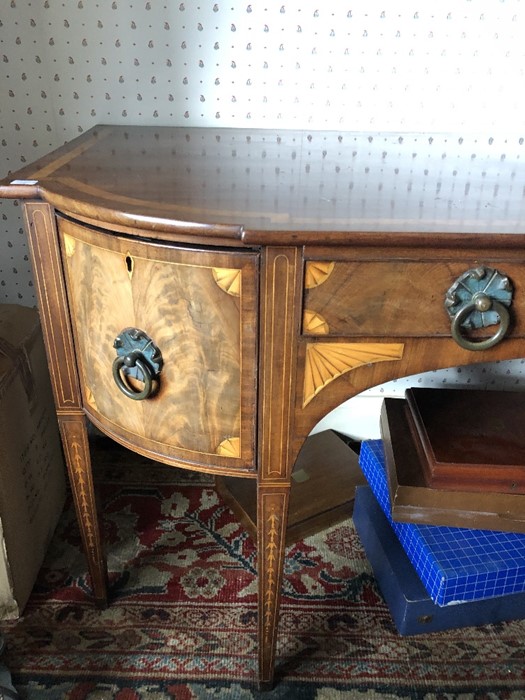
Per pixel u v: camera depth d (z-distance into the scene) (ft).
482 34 3.47
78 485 2.93
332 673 2.97
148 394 2.31
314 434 4.50
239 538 3.77
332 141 3.34
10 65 3.51
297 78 3.57
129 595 3.37
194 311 2.11
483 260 1.98
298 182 2.45
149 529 3.82
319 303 2.03
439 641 3.16
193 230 1.90
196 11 3.37
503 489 3.03
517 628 3.25
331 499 3.92
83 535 3.07
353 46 3.49
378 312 2.06
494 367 4.40
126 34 3.43
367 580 3.52
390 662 3.04
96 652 3.04
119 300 2.24
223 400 2.26
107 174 2.48
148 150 2.97
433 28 3.45
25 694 2.84
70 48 3.47
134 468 4.37
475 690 2.91
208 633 3.16
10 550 3.05
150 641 3.11
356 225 1.91
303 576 3.53
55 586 3.43
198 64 3.52
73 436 2.81
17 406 3.20
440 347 2.15
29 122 3.67
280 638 3.15
